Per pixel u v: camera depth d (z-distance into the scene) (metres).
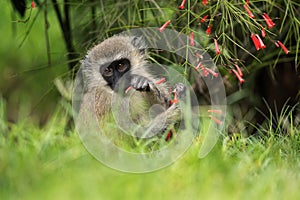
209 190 7.17
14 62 16.05
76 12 13.23
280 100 14.01
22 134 9.92
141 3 12.09
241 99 13.84
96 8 13.15
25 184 7.25
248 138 10.09
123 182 7.26
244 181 7.68
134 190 6.99
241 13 10.39
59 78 12.59
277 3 12.20
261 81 14.02
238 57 12.74
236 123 12.29
